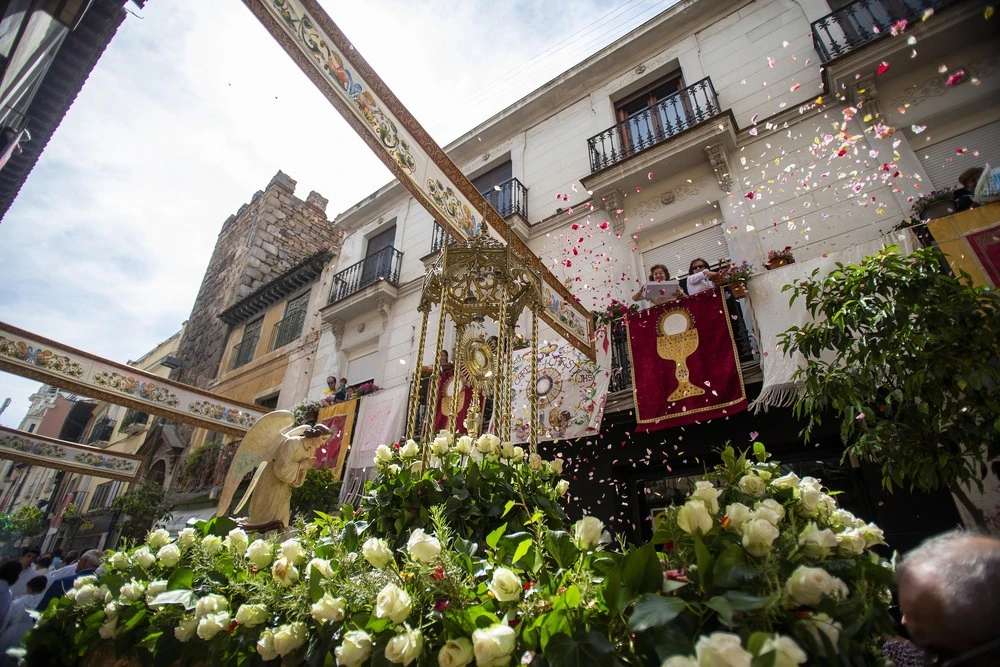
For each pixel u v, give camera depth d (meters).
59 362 6.51
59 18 4.61
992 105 5.70
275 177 20.14
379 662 1.24
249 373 14.41
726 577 1.15
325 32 2.60
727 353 5.45
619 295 7.44
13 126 6.68
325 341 11.99
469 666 1.16
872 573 1.39
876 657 1.43
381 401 8.66
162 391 7.52
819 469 5.14
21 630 4.64
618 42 9.49
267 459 3.63
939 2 5.99
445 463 2.30
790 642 0.86
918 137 5.98
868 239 5.71
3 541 21.59
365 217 13.62
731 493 1.59
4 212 8.16
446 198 3.42
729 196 7.07
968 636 0.90
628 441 6.09
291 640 1.46
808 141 6.73
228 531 2.28
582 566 1.30
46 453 9.14
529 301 3.91
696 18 8.87
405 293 10.74
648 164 7.64
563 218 8.88
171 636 1.80
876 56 6.11
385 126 2.93
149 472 15.89
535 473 2.62
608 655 1.05
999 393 2.80
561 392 6.44
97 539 15.43
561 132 9.98
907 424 3.12
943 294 3.02
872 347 3.20
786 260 5.80
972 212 4.36
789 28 7.67
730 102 7.79
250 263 17.94
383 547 1.50
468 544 1.60
